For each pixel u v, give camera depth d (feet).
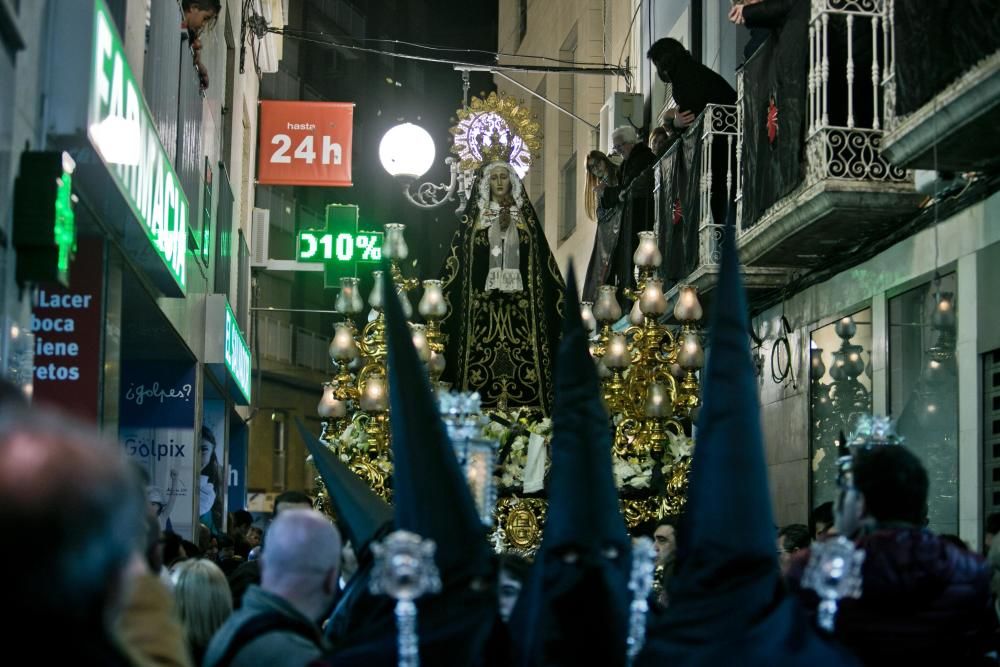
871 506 26.68
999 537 43.55
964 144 53.83
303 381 206.39
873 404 69.77
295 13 201.05
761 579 23.58
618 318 64.03
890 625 25.50
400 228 63.87
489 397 67.87
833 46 67.41
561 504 25.18
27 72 38.78
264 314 192.24
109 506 10.16
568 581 24.71
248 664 25.09
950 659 25.75
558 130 149.59
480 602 24.73
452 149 71.97
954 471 61.21
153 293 66.49
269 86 191.21
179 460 87.61
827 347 76.02
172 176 62.23
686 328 64.08
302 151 126.72
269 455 197.16
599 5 138.10
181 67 71.20
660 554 48.98
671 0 112.06
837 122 67.92
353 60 217.97
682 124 90.38
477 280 69.00
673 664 23.22
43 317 51.78
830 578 23.15
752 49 93.45
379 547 22.33
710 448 24.11
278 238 197.77
